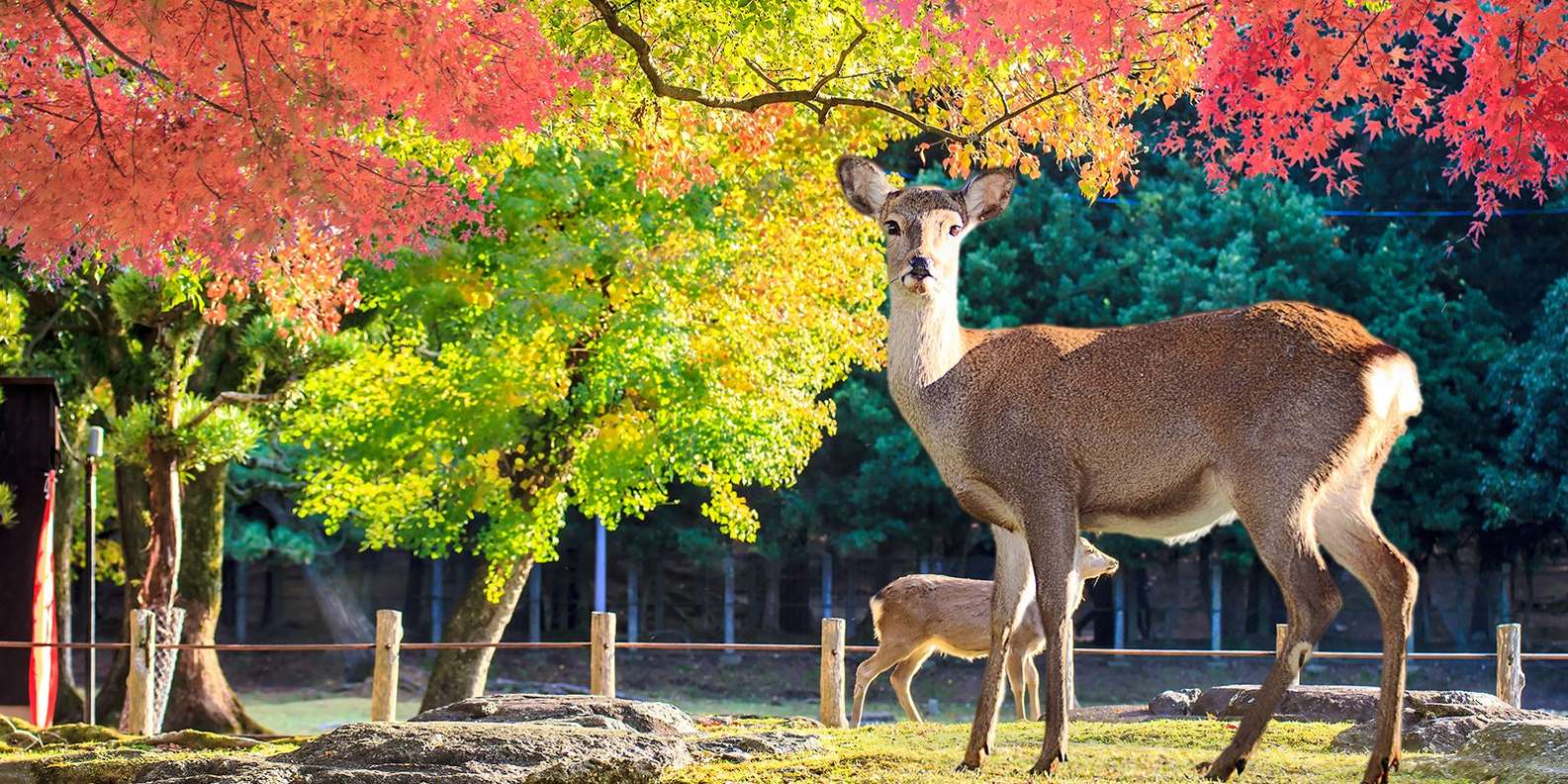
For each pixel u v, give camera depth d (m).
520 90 7.55
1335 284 26.81
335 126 7.29
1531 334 26.38
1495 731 6.46
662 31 10.33
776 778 6.56
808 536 30.39
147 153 7.35
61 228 7.50
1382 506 26.77
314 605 36.12
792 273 17.00
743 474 17.94
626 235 16.31
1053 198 28.02
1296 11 6.76
